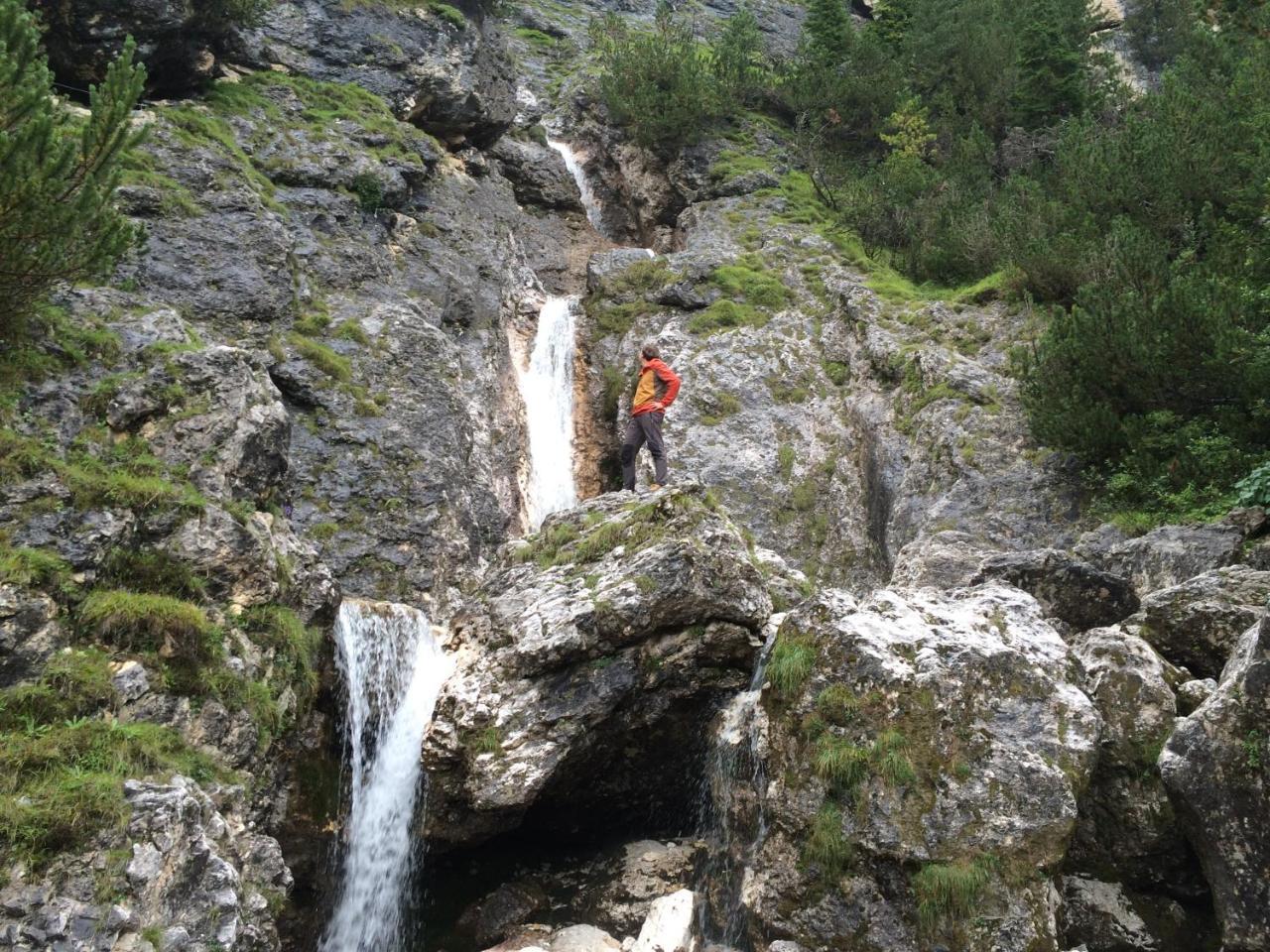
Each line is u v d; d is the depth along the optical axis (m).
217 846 6.98
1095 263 16.67
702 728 9.71
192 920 6.37
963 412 16.52
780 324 20.00
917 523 15.96
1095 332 14.12
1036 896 6.79
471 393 17.00
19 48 8.60
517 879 9.71
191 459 8.98
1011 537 14.60
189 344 9.73
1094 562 11.85
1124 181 17.92
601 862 9.78
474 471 15.90
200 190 15.34
